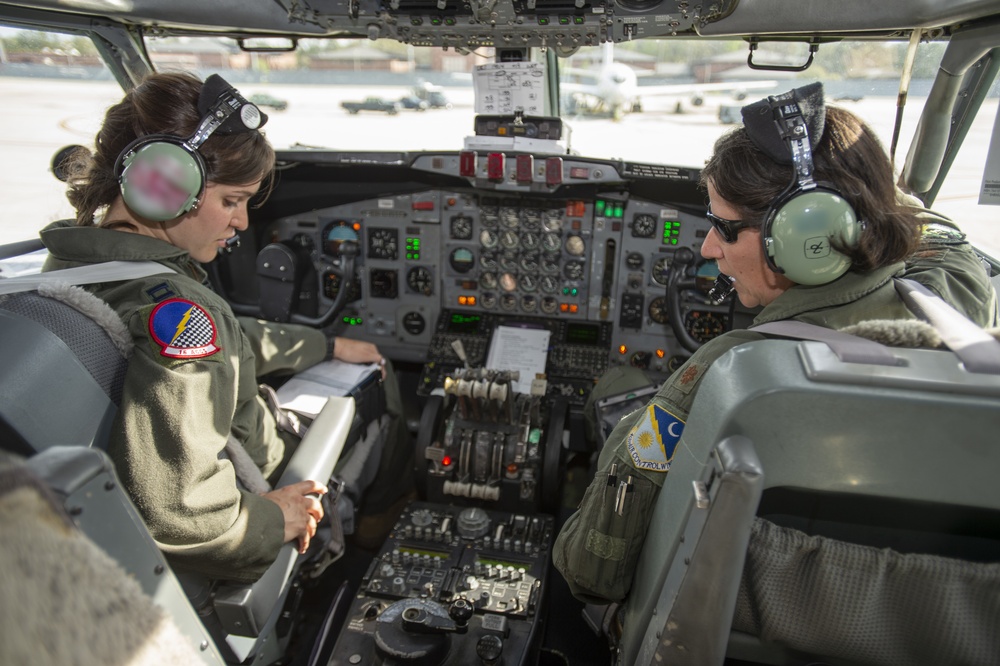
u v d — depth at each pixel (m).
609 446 1.21
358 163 2.65
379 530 2.36
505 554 1.96
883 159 0.95
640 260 2.80
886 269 1.00
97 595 0.54
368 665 1.54
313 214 2.98
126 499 0.67
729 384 0.73
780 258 0.95
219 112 1.21
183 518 1.11
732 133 1.01
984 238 2.14
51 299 1.09
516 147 2.60
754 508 0.70
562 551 1.22
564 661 1.91
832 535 0.88
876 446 0.70
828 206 0.90
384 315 3.09
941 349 0.76
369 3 2.01
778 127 0.93
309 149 2.74
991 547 0.85
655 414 1.05
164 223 1.32
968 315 1.24
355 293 3.07
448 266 2.97
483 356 2.92
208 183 1.27
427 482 2.27
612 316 2.90
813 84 0.95
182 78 1.25
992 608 0.77
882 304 0.97
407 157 2.63
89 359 1.08
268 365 2.04
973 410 0.66
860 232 0.93
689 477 0.80
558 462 2.25
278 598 1.32
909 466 0.71
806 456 0.72
